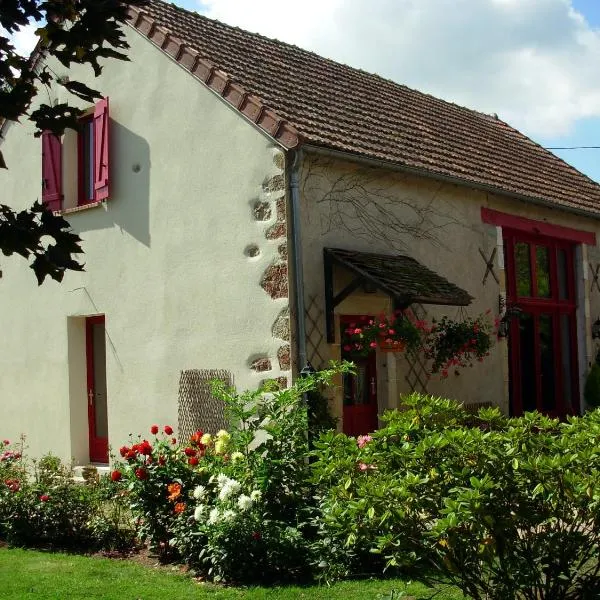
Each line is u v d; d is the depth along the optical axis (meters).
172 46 10.18
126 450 7.44
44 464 9.66
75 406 11.53
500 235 12.23
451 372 11.01
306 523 6.70
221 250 9.57
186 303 9.94
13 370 12.36
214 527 6.59
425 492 4.67
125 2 4.11
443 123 14.07
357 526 4.70
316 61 13.27
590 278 14.26
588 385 13.73
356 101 12.19
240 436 7.29
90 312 11.20
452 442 4.73
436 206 11.06
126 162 10.80
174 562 7.20
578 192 14.71
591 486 4.45
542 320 13.37
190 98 10.02
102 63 11.09
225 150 9.59
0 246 3.82
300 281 8.91
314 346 9.06
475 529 4.36
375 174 10.10
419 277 9.43
